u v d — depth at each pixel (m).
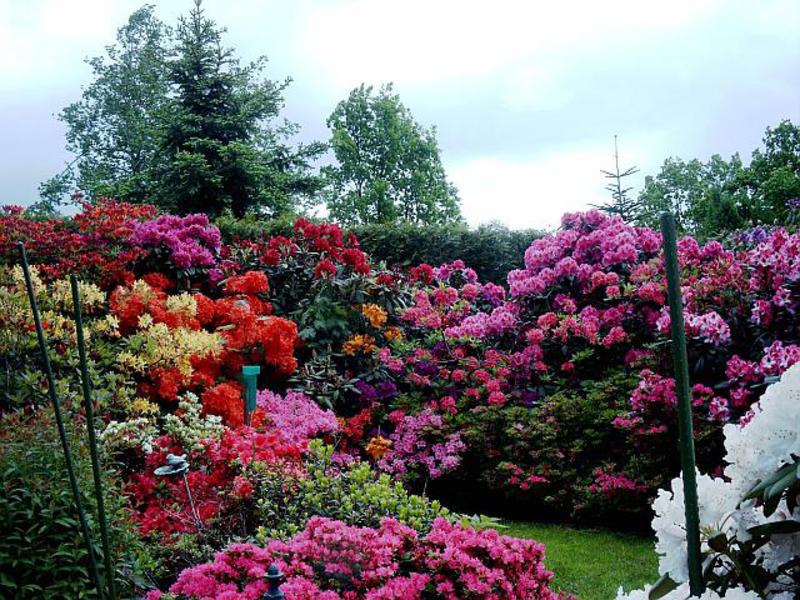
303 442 5.26
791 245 5.54
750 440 1.20
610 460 6.16
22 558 3.18
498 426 6.66
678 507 1.22
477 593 3.03
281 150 22.94
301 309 7.71
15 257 6.80
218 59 20.72
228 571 3.08
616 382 6.36
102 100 27.06
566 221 7.86
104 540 1.99
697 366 5.83
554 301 7.51
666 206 26.12
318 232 8.16
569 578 4.84
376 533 3.20
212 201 19.42
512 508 6.73
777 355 5.27
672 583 1.25
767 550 1.20
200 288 7.81
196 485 4.45
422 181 28.58
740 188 24.67
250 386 6.11
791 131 24.06
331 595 2.89
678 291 1.09
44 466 3.39
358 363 7.57
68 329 5.57
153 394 6.06
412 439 6.79
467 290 8.24
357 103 29.52
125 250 7.32
